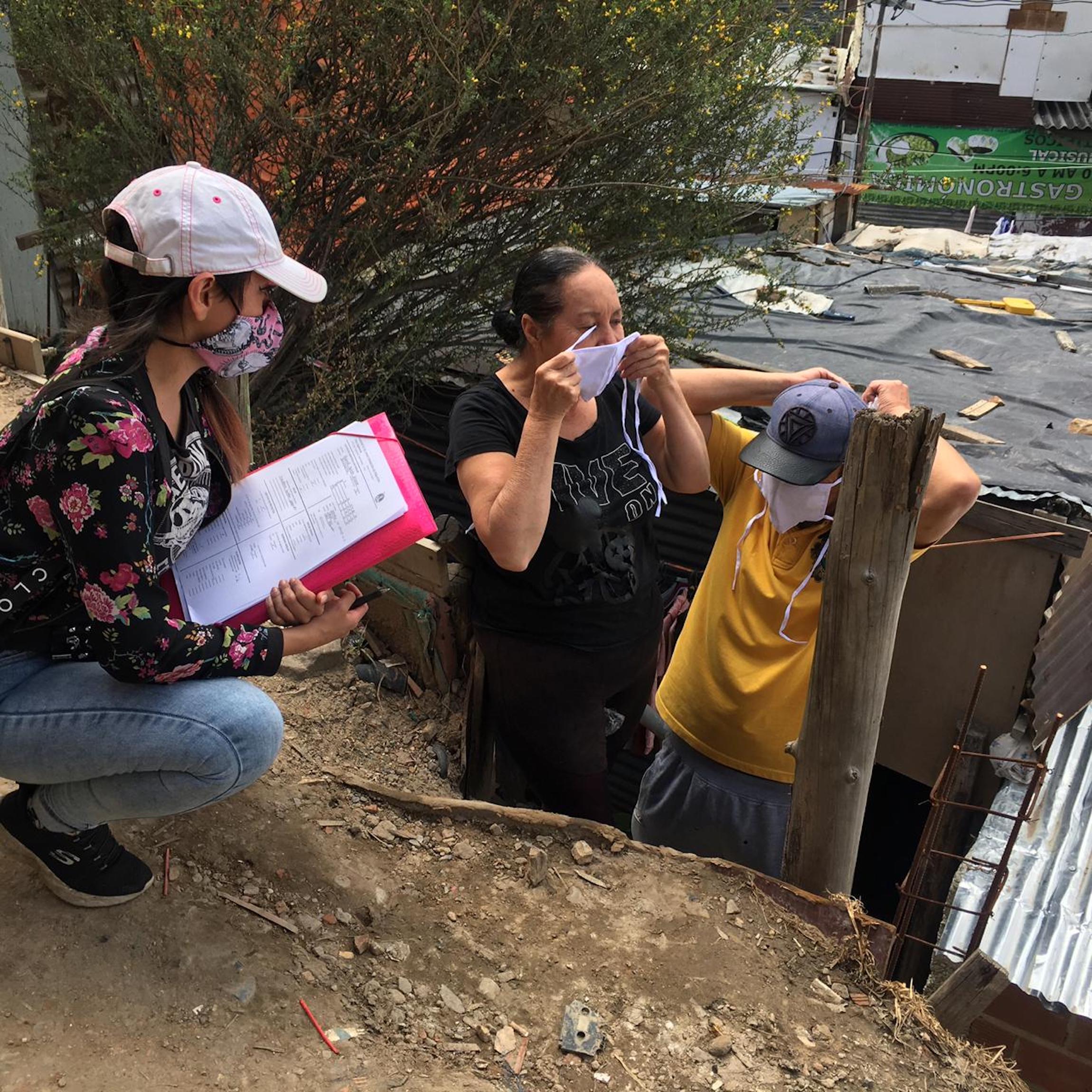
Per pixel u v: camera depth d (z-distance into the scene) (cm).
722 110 465
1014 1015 382
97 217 477
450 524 354
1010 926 319
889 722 465
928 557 427
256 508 198
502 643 279
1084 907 325
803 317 671
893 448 199
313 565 189
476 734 353
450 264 493
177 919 214
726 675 293
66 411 147
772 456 264
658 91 432
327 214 467
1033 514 396
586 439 261
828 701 228
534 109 434
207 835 240
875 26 1276
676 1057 207
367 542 189
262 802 259
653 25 425
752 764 296
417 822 266
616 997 219
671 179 475
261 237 156
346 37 415
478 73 414
